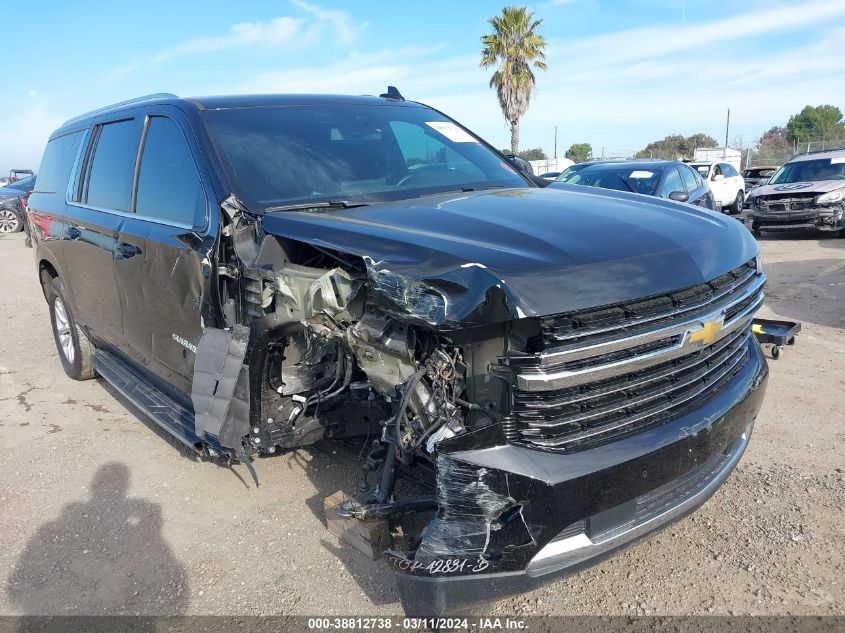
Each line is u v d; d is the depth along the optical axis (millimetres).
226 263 3268
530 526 2318
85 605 3084
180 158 3855
